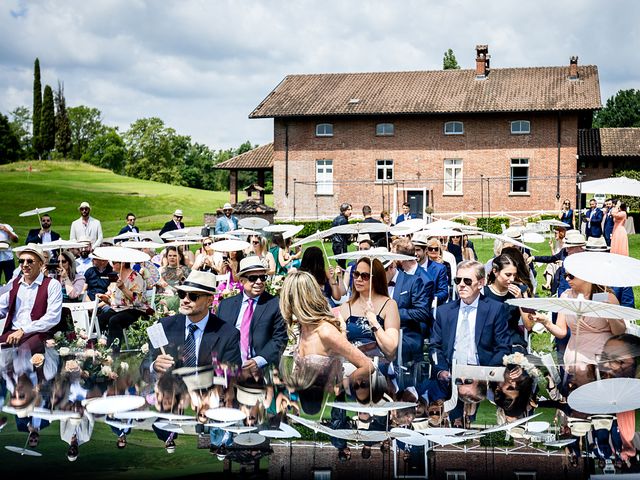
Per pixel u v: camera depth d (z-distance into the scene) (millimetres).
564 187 45219
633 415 5258
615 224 11438
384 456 4539
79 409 5707
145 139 130125
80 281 11398
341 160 47875
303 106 48219
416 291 8578
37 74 132750
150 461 4523
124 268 10469
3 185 71625
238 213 33875
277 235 14734
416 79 51062
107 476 4227
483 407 5582
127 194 73250
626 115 119938
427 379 6445
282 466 4398
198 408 5680
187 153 150000
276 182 48781
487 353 7125
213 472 4285
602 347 7078
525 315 7488
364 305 7617
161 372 6898
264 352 7262
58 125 130375
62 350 8320
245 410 5570
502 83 48531
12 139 122875
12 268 17062
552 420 5180
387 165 47625
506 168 45906
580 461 4344
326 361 6602
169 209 68062
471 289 7109
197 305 7168
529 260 12664
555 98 45375
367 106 47156
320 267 9414
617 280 6121
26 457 4625
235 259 12711
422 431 4996
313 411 5527
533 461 4363
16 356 7949
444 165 46750
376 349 7398
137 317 10203
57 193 69562
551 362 6996
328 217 48062
